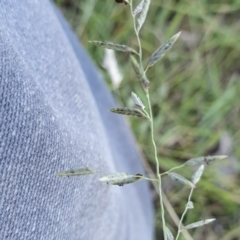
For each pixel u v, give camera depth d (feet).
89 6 0.80
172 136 0.77
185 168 0.75
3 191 0.25
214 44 0.82
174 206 0.75
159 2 0.81
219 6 0.83
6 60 0.24
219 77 0.82
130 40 0.80
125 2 0.24
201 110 0.79
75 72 0.39
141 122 0.76
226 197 0.74
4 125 0.24
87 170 0.24
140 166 0.66
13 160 0.25
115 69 0.77
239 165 0.76
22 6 0.32
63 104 0.33
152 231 0.66
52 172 0.27
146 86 0.24
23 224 0.26
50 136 0.27
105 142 0.43
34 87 0.26
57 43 0.37
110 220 0.41
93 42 0.24
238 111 0.79
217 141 0.78
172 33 0.81
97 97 0.57
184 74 0.80
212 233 0.75
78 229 0.33
